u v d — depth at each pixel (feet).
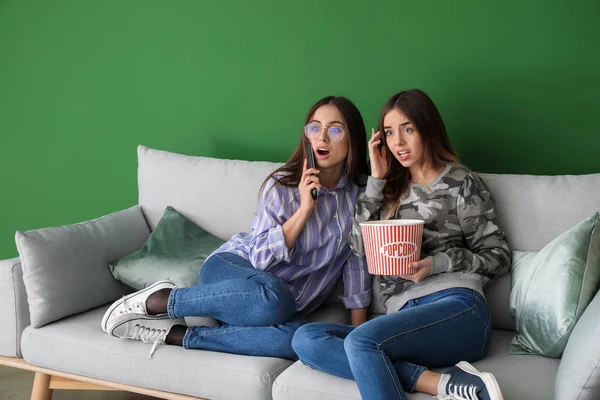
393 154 6.88
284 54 8.88
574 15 7.45
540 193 6.84
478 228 6.63
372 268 6.27
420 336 5.66
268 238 6.97
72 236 7.60
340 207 7.32
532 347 6.07
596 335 4.81
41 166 10.57
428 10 8.06
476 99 7.98
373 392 5.33
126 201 10.09
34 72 10.40
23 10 10.34
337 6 8.51
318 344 5.77
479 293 6.26
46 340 7.04
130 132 9.93
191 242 7.93
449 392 5.26
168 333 6.66
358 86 8.54
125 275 7.70
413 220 6.29
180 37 9.45
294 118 8.94
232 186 8.11
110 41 9.86
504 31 7.75
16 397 8.36
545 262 6.23
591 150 7.57
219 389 6.20
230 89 9.25
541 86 7.68
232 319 6.56
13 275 7.25
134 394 8.52
